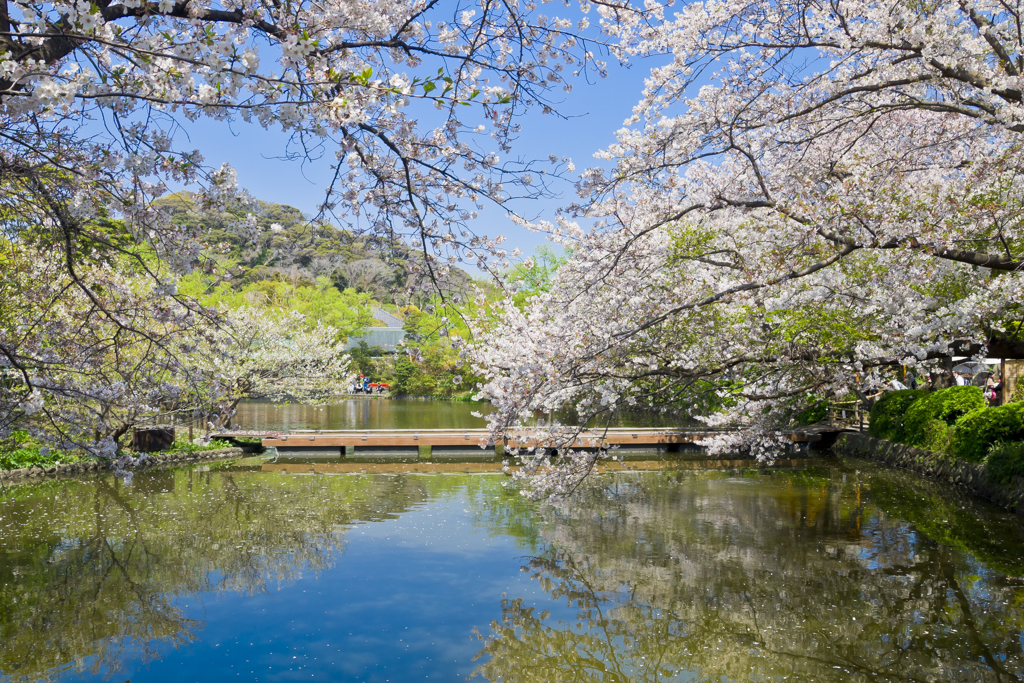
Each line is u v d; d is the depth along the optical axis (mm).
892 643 6219
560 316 7805
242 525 10641
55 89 2736
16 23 3164
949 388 14867
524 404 7414
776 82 6711
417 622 6812
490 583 7949
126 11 3479
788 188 7227
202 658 5965
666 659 6023
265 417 29766
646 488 13711
